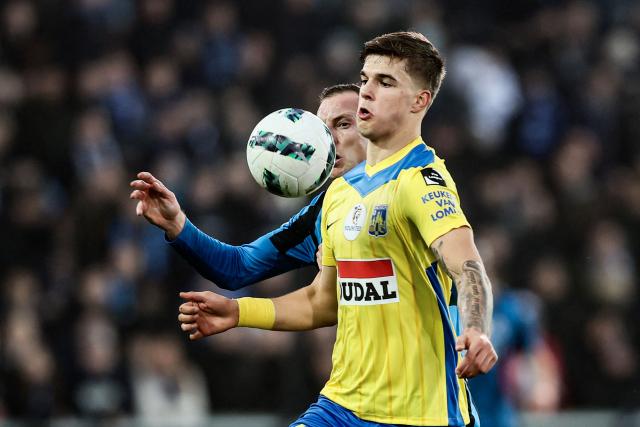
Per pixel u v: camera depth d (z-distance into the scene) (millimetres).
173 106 47344
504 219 46562
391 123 16359
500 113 51719
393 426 16234
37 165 45250
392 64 16359
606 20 57625
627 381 42344
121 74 47250
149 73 48250
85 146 45094
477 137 50031
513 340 31703
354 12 51188
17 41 49156
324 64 48812
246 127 46875
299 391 36688
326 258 17609
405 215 15930
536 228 46844
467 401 16609
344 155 18703
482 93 51281
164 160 44750
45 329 39500
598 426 39094
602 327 43344
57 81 47875
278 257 18703
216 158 45750
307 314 18250
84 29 49500
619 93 53906
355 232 16422
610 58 56094
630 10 58281
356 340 16562
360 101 16516
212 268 18156
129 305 40094
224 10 51219
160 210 17469
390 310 16203
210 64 49688
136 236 42125
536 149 51906
